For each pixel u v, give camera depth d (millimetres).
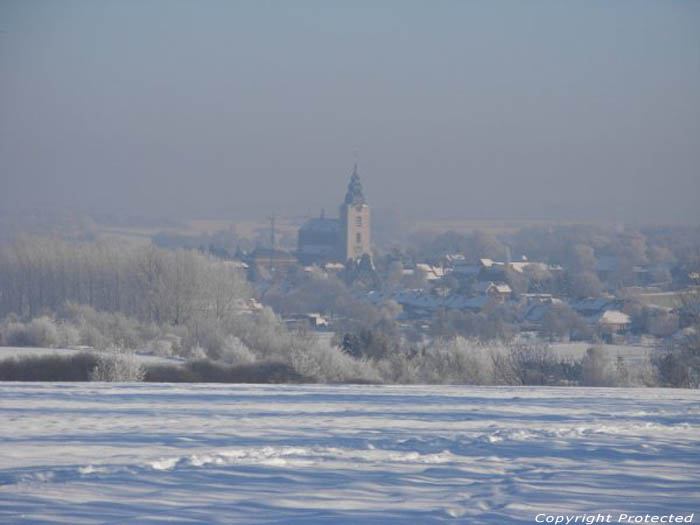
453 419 67062
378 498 33094
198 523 28406
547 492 34438
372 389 115000
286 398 91375
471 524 28672
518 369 189625
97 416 67250
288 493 33875
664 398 96250
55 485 35031
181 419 65375
